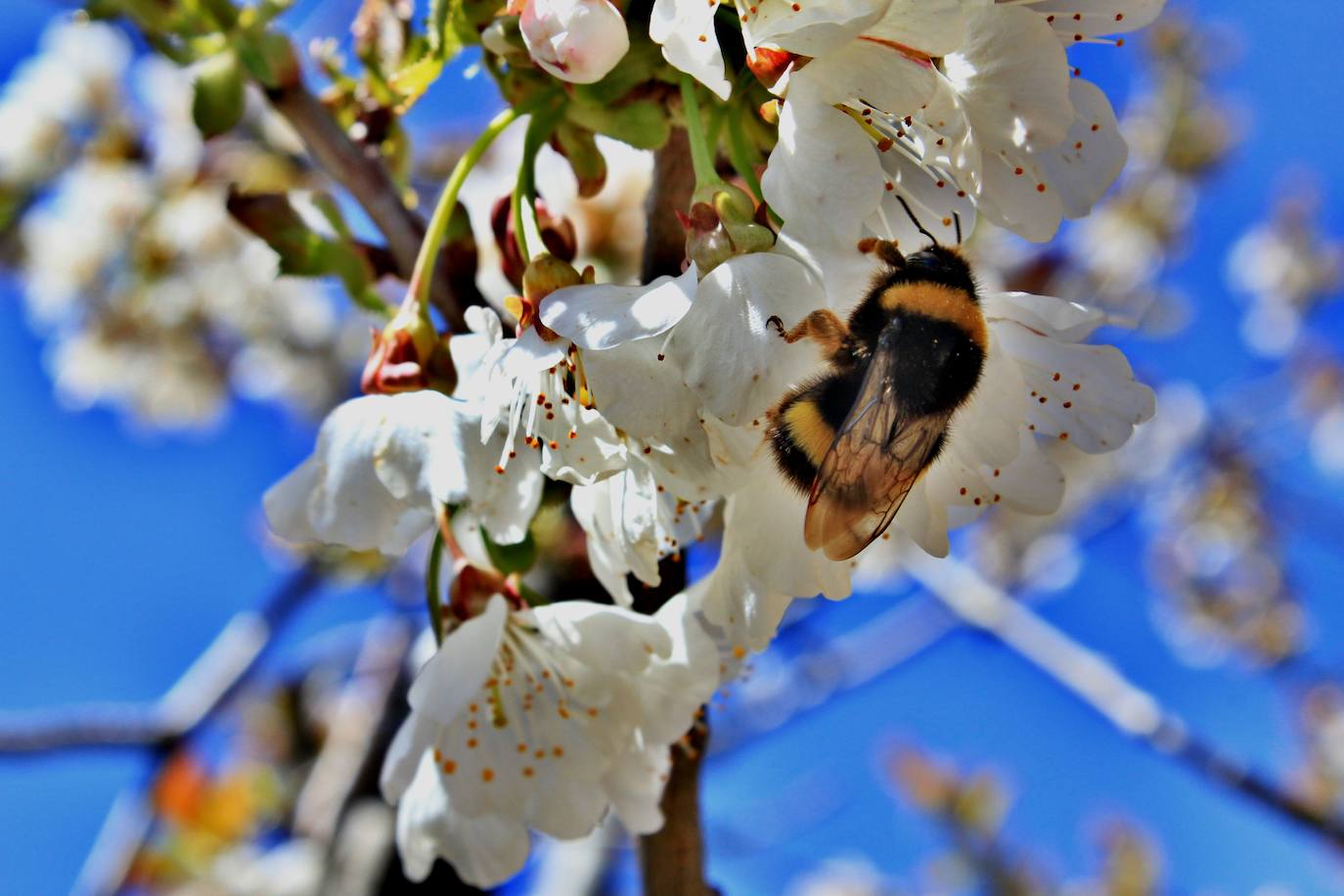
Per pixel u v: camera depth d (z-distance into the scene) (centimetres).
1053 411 20
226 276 52
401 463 19
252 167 29
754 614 19
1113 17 20
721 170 20
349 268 22
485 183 31
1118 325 20
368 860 27
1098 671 36
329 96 23
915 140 19
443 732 20
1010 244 46
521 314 19
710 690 20
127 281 50
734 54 19
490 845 21
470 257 21
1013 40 19
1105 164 20
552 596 22
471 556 21
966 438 20
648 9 19
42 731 30
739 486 19
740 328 18
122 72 48
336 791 30
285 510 20
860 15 18
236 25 22
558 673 20
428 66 20
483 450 19
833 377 20
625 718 20
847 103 19
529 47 19
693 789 21
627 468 19
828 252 19
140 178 48
